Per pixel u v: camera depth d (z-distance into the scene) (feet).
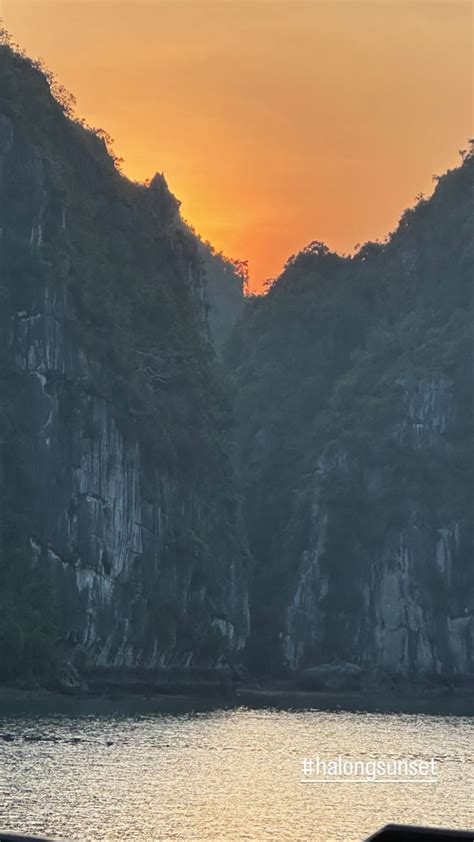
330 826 246.47
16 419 565.12
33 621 514.68
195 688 596.29
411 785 292.40
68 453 566.36
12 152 602.03
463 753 350.64
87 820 240.53
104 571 566.77
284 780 293.64
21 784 269.23
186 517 617.62
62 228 608.19
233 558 650.43
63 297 583.99
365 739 383.04
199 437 638.12
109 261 640.58
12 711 425.69
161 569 595.88
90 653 556.92
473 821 254.68
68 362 576.61
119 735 364.79
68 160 644.69
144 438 597.52
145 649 581.94
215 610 626.64
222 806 260.01
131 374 603.67
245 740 369.50
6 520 544.21
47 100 641.81
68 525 560.61
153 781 282.97
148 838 230.48
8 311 577.02
